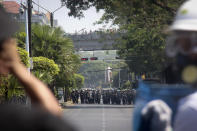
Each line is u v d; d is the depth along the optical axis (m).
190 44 3.70
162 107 3.51
